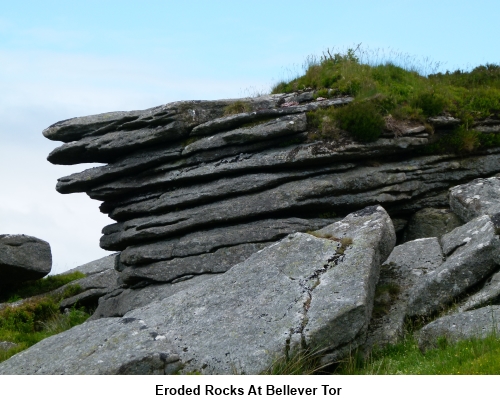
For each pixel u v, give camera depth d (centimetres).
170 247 2106
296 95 2233
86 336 1444
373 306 1518
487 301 1424
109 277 2619
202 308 1477
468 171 2220
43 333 2258
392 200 2111
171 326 1446
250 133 2078
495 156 2253
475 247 1502
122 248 2338
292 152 2058
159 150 2219
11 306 2484
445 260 1656
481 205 1917
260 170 2089
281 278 1483
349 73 2241
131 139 2216
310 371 1291
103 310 2269
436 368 1209
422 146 2175
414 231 2155
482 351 1199
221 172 2106
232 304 1461
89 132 2325
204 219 2083
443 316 1426
